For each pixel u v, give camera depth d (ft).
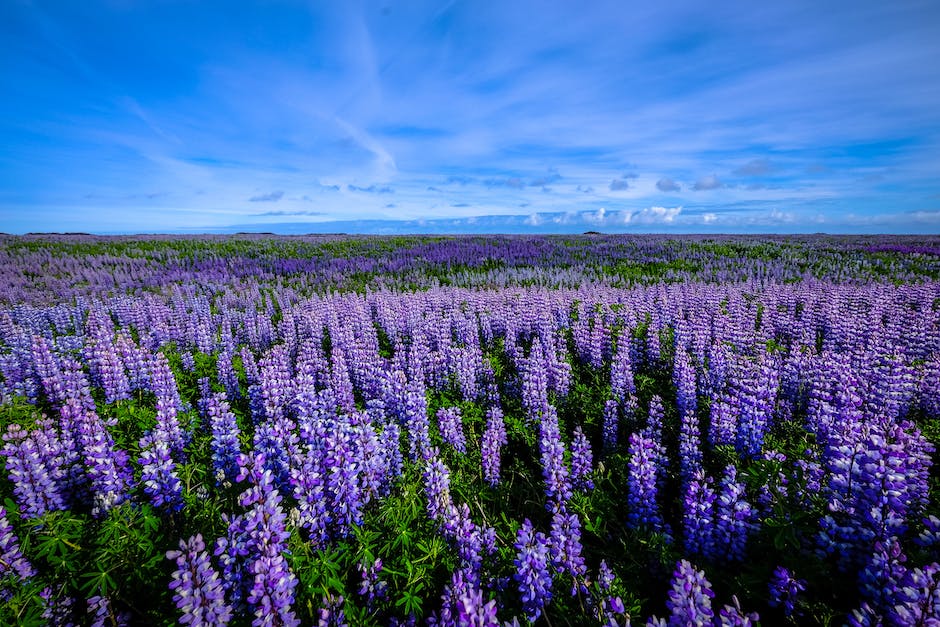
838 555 13.17
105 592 12.44
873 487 12.71
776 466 14.55
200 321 53.36
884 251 113.29
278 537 11.39
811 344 37.50
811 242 134.72
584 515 16.81
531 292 62.64
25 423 24.47
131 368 30.45
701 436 24.68
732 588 13.32
